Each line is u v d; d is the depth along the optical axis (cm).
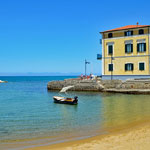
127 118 1978
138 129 1480
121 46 4888
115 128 1577
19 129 1622
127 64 4816
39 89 6650
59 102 3278
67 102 3142
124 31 4838
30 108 2789
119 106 2756
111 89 4438
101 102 3181
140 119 1908
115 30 4928
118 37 4922
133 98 3525
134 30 4716
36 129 1614
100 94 4244
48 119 2027
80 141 1242
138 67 4678
